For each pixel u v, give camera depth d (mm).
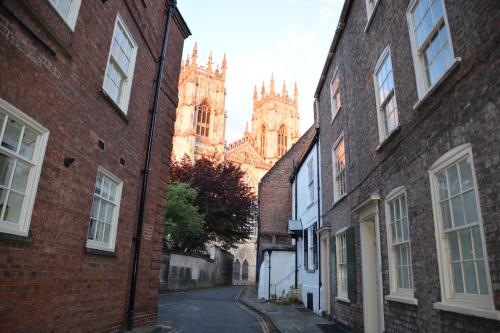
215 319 11000
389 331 6543
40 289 4602
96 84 5973
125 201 7277
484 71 4020
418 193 5547
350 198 9445
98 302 6141
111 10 6449
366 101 8477
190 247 28531
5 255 3998
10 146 4145
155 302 8727
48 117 4703
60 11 4984
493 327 3668
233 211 31516
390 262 6570
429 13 5500
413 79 5934
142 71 8125
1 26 3883
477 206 4020
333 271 10680
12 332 4109
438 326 4801
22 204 4332
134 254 7754
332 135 11883
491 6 3920
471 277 4227
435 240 4938
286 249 19062
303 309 14125
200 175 30750
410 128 5957
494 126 3805
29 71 4328
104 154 6348
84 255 5676
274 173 24000
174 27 10391
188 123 56562
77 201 5449
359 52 9203
